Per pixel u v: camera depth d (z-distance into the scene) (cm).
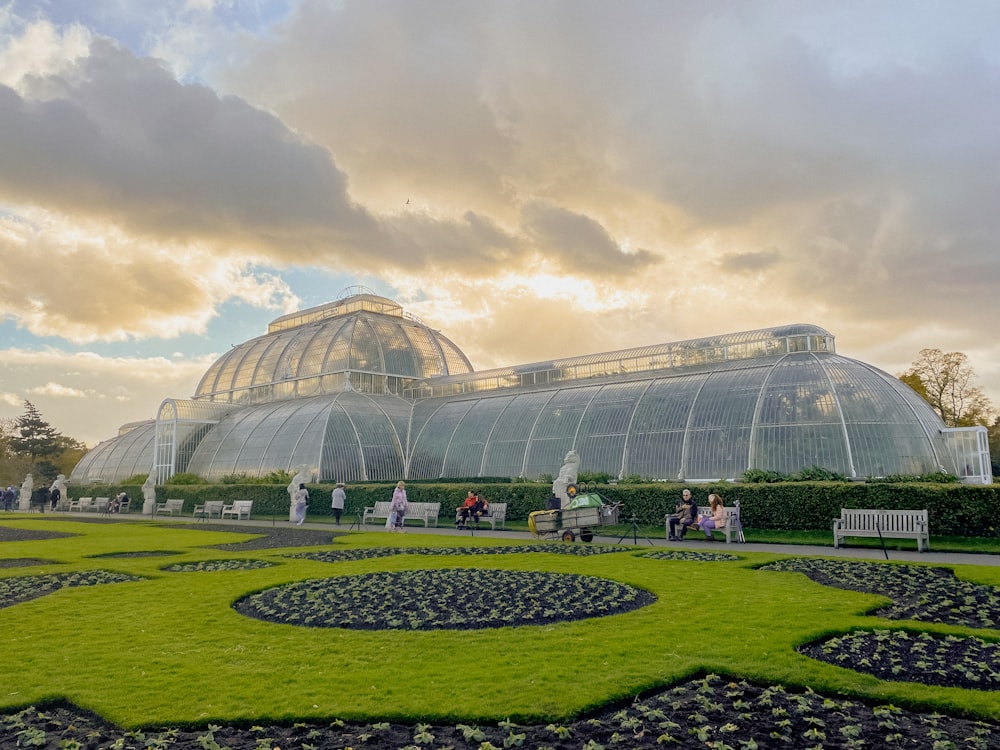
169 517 6141
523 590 1823
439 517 4791
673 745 880
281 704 1023
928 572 2105
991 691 1044
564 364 6581
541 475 5109
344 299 9106
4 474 12438
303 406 7125
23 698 1053
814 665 1166
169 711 1001
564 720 963
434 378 7950
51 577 2164
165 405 7925
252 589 1898
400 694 1056
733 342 5444
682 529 3362
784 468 4234
